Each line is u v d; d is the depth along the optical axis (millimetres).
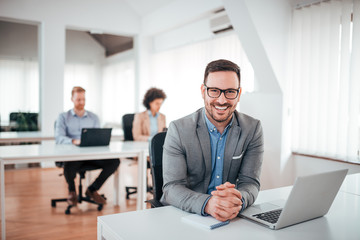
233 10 3268
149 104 3979
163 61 6102
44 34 5453
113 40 7004
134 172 5367
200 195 1316
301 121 3391
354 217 1314
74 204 3283
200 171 1539
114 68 7098
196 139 1515
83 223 3020
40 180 4672
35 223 2990
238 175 1621
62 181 4637
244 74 4168
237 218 1279
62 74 5621
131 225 1188
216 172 1566
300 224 1224
